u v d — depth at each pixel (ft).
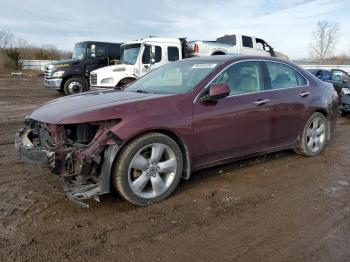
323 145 18.62
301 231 10.46
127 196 11.66
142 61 40.60
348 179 14.98
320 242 9.85
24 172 15.14
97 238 9.98
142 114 11.84
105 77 39.70
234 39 50.65
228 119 13.93
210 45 47.19
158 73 16.58
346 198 12.93
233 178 14.87
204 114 13.24
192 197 12.85
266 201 12.60
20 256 9.05
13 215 11.20
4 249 9.34
